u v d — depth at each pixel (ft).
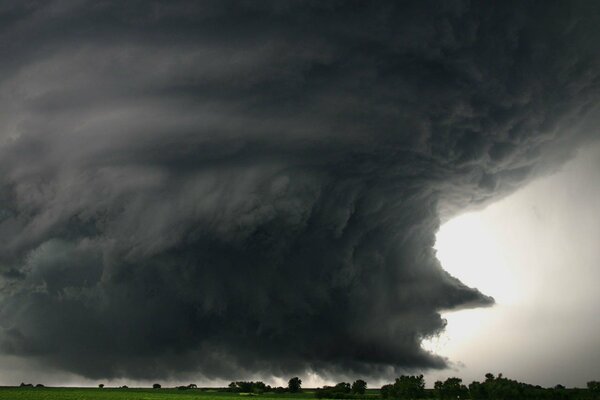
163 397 400.47
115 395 423.64
